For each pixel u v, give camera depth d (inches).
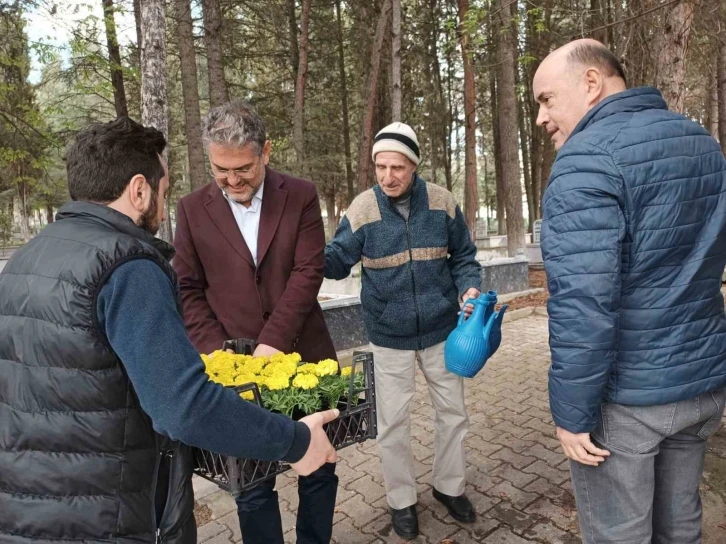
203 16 447.2
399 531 101.2
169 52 501.0
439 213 101.9
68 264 44.5
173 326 44.6
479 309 89.6
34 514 44.4
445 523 105.2
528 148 925.8
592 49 66.3
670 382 59.4
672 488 67.7
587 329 57.1
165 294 45.4
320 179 650.8
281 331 78.4
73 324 43.6
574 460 65.2
